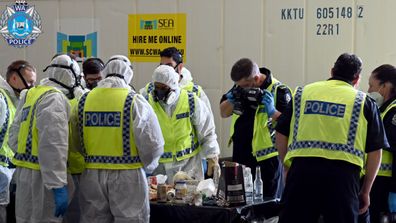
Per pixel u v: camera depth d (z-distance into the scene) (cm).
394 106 787
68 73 783
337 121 676
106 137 735
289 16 955
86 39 1055
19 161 766
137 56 1034
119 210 731
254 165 851
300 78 955
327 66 943
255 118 843
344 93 687
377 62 921
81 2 1055
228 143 926
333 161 673
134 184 734
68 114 748
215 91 993
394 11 910
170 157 870
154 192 808
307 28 948
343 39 934
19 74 898
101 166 736
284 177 782
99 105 740
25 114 766
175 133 870
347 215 669
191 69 1003
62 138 730
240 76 830
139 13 1027
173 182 834
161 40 1019
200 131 882
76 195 796
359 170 679
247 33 973
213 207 756
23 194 763
